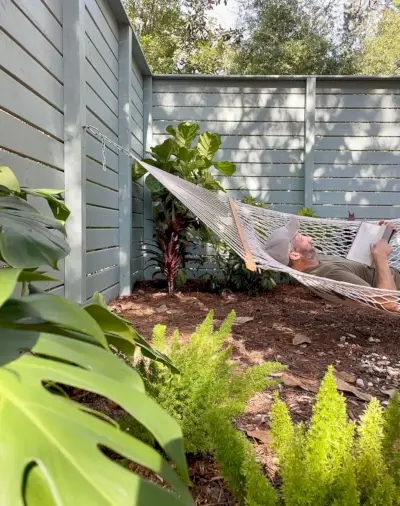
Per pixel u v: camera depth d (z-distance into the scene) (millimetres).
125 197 4277
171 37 11164
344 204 5461
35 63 2227
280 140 5453
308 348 2773
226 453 979
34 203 2227
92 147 3223
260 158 5473
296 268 3008
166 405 1327
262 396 1922
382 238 3059
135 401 553
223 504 1190
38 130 2297
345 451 960
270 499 892
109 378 587
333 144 5418
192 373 1389
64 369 587
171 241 4543
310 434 994
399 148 5383
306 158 5348
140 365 1444
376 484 913
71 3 2676
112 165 3971
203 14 11570
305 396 1953
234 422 1548
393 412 1048
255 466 942
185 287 4879
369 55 10430
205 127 5449
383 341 3018
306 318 3594
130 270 4375
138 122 4961
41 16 2312
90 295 3215
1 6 1820
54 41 2531
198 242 4930
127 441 507
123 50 4195
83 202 2793
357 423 1709
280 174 5477
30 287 959
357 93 5367
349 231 3361
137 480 464
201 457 1398
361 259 3061
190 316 3492
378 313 3840
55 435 485
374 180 5422
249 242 2859
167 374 1386
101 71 3504
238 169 5484
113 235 4070
